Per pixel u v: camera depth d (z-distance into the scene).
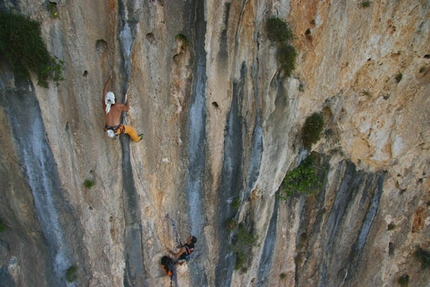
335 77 11.10
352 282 16.47
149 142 9.55
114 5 7.54
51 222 9.21
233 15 8.47
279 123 10.80
